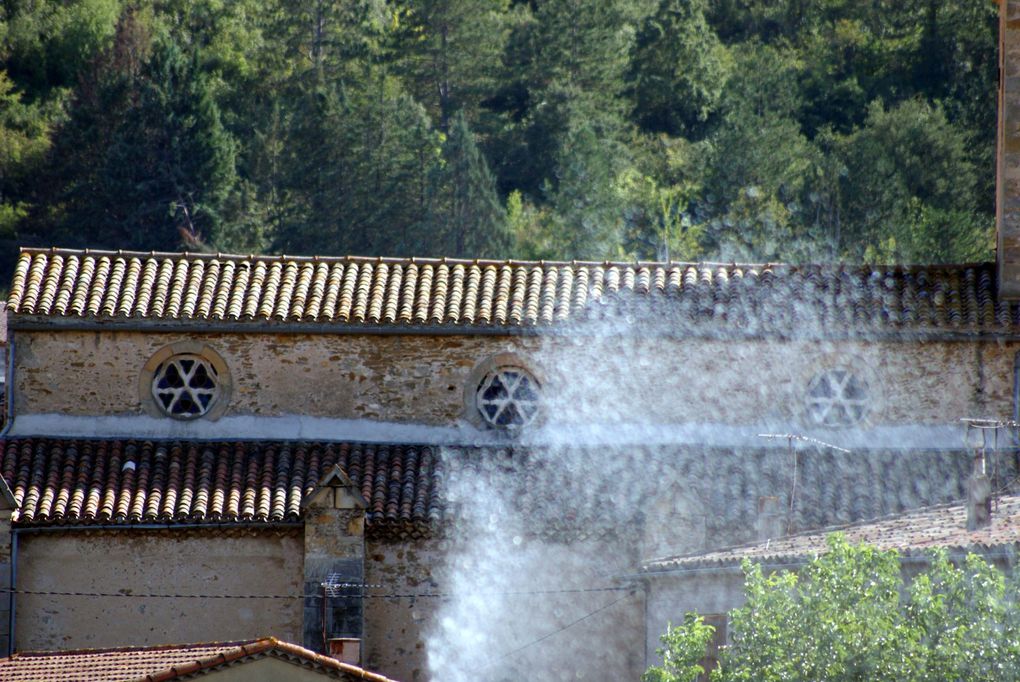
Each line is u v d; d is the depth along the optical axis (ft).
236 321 239.91
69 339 239.71
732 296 249.34
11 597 222.69
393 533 229.66
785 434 243.81
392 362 242.37
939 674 150.10
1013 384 244.22
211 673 170.50
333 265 251.39
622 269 255.09
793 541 211.61
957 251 556.51
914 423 244.22
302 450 237.66
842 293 249.96
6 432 237.25
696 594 205.57
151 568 227.40
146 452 235.40
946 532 193.06
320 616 223.10
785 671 153.38
